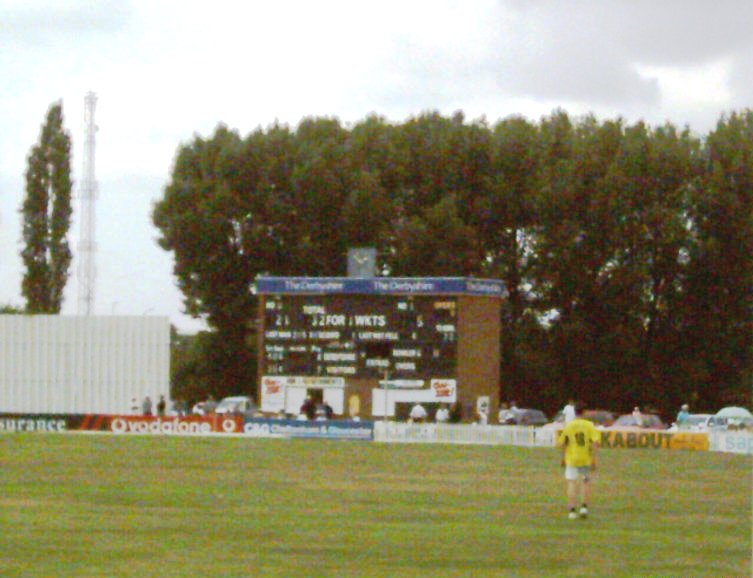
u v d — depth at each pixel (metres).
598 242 86.88
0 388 73.12
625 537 25.75
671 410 88.25
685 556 23.22
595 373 87.50
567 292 87.75
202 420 63.97
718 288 86.81
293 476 39.88
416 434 60.59
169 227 89.50
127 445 54.62
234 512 29.73
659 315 88.62
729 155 87.62
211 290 89.25
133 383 71.88
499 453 52.19
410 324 67.12
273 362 68.94
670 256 87.12
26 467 42.50
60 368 72.56
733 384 88.56
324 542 24.55
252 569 21.30
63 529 26.38
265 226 88.88
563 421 64.44
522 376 89.06
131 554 22.94
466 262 87.56
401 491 35.22
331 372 68.00
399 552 23.31
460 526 27.28
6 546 23.86
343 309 67.94
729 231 86.50
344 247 89.38
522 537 25.55
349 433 61.41
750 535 26.23
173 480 38.00
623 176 86.62
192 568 21.39
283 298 68.88
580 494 34.81
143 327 71.75
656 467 45.53
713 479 40.28
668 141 88.31
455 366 66.44
